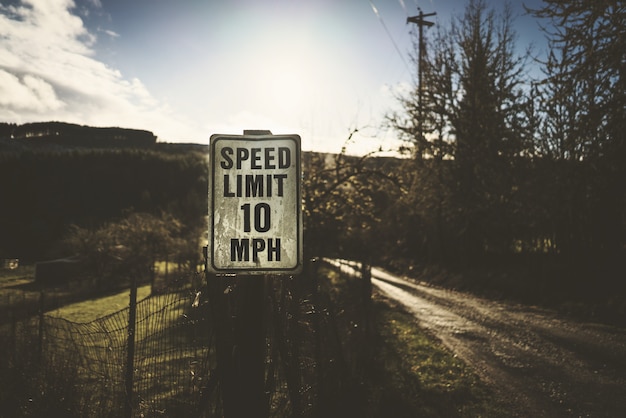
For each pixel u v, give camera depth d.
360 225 15.85
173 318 4.71
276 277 5.00
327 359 6.47
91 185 102.12
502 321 15.27
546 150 20.02
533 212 21.14
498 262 27.97
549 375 9.04
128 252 32.59
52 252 41.91
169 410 4.31
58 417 4.86
